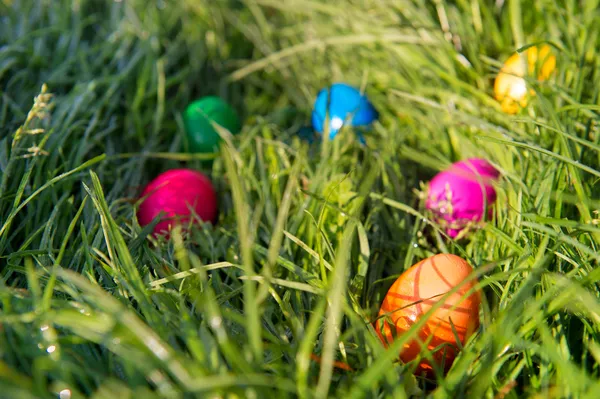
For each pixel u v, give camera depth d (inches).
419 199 30.8
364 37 36.0
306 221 28.5
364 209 30.0
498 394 23.9
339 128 32.1
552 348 22.8
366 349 24.9
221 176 31.6
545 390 23.3
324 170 30.3
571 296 23.9
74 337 23.3
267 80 38.0
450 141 32.6
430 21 35.9
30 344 23.3
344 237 25.7
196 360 23.5
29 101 33.1
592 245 26.0
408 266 28.0
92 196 26.6
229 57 39.2
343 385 24.2
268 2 39.9
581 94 31.4
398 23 36.3
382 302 27.5
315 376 24.3
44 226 27.4
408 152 31.6
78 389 23.5
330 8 38.1
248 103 36.7
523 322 24.2
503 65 33.7
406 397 24.3
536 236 26.8
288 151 32.4
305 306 27.0
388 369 23.1
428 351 24.5
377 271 28.4
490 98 33.1
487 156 30.6
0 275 26.5
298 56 38.2
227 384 21.7
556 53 32.3
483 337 23.8
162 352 22.0
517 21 34.3
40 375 22.1
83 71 34.8
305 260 27.9
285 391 22.9
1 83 34.2
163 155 31.4
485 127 31.1
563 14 34.1
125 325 22.6
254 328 22.5
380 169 30.9
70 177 29.3
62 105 32.3
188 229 28.7
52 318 22.7
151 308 24.3
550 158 28.4
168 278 25.5
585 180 28.4
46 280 25.4
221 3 40.6
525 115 31.1
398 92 33.7
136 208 29.3
